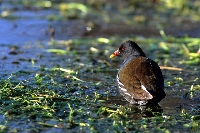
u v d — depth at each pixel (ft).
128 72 38.29
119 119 35.17
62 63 50.52
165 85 43.73
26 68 47.88
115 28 65.57
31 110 36.19
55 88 41.70
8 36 60.08
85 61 51.70
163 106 38.29
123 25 66.95
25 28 63.16
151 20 69.82
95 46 58.34
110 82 44.39
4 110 36.06
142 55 43.65
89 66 49.73
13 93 39.32
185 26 67.41
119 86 39.09
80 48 57.16
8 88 39.68
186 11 74.08
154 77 37.17
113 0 77.66
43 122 34.12
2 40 58.49
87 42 59.47
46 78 44.62
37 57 52.44
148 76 37.17
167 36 63.26
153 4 76.95
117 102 39.01
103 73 47.44
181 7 75.36
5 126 33.04
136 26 66.80
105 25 66.49
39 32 62.18
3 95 38.63
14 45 56.75
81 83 43.73
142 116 36.06
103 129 33.24
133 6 75.41
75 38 61.00
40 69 47.37
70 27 64.69
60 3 75.05
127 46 43.78
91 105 38.06
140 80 37.06
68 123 34.04
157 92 35.94
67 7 72.90
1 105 37.06
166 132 32.68
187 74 47.62
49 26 64.13
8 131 32.42
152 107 38.06
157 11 73.92
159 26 67.21
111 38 61.52
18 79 43.78
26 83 42.60
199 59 53.16
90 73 47.21
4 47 55.88
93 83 43.93
